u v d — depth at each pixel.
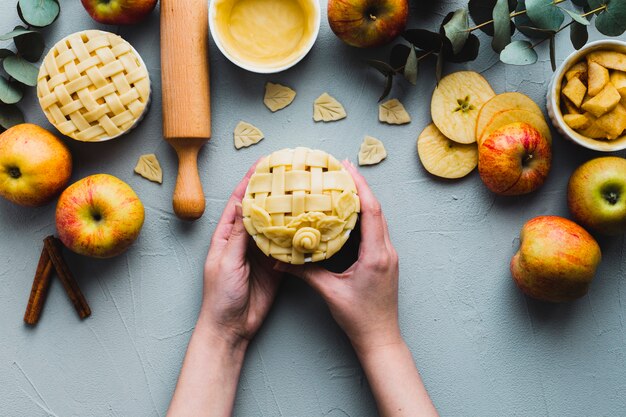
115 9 0.75
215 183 0.80
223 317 0.75
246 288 0.75
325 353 0.80
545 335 0.80
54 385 0.80
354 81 0.80
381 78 0.80
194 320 0.80
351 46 0.80
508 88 0.79
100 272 0.80
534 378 0.80
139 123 0.79
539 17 0.72
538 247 0.73
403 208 0.80
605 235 0.77
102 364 0.80
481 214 0.80
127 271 0.80
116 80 0.74
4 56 0.77
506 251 0.80
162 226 0.80
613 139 0.75
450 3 0.79
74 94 0.74
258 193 0.71
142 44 0.80
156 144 0.80
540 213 0.80
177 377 0.80
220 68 0.80
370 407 0.79
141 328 0.80
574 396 0.80
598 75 0.73
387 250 0.74
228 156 0.80
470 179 0.80
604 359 0.80
